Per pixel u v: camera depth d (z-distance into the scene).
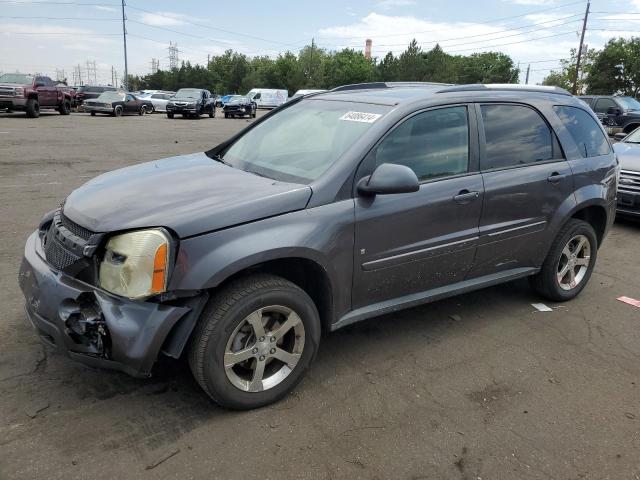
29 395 3.06
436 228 3.62
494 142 4.00
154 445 2.71
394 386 3.35
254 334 2.97
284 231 2.95
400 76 84.12
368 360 3.66
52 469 2.52
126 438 2.75
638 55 52.88
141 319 2.66
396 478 2.58
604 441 2.91
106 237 2.75
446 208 3.63
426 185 3.56
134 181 3.40
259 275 2.98
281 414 3.02
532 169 4.18
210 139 18.50
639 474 2.67
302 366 3.19
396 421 3.00
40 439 2.71
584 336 4.17
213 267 2.73
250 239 2.84
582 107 4.83
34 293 2.95
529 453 2.79
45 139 16.00
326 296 3.29
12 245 5.71
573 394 3.36
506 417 3.09
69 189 8.87
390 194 3.31
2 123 20.84
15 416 2.88
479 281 4.12
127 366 2.71
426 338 4.01
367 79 99.06
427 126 3.65
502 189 3.94
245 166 3.71
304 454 2.70
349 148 3.35
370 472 2.60
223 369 2.87
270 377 3.11
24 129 18.77
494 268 4.18
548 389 3.40
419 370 3.56
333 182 3.19
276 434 2.85
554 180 4.30
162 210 2.86
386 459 2.70
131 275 2.66
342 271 3.24
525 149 4.21
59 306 2.79
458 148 3.79
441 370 3.57
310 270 3.22
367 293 3.46
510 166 4.07
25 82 24.58
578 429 3.00
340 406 3.12
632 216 7.53
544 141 4.37
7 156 12.23
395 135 3.48
